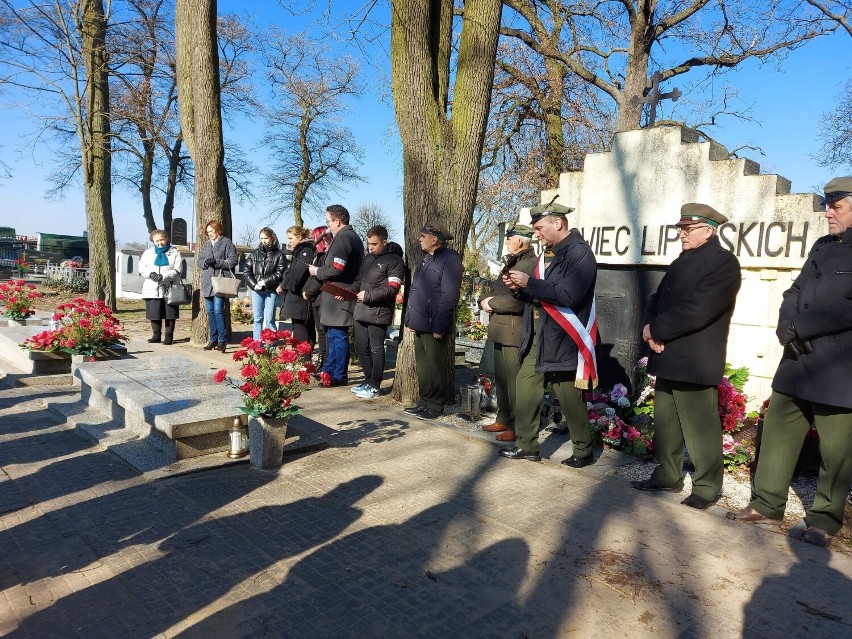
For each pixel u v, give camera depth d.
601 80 14.35
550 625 2.59
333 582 2.87
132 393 5.01
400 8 6.04
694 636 2.54
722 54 13.73
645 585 2.94
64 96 14.08
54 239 31.55
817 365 3.40
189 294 9.88
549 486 4.26
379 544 3.27
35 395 6.30
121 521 3.45
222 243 9.29
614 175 6.11
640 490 4.24
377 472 4.39
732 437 4.89
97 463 4.36
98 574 2.88
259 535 3.33
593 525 3.61
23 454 4.51
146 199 26.41
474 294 12.76
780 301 5.16
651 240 5.84
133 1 16.06
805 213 4.95
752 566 3.17
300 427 5.35
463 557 3.16
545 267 4.59
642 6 11.66
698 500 3.95
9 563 2.96
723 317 3.86
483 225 22.06
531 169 15.15
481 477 4.38
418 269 5.92
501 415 5.48
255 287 8.73
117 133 21.44
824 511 3.47
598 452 5.11
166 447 4.46
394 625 2.55
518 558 3.17
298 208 29.08
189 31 9.89
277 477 4.22
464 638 2.48
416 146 6.26
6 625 2.46
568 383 4.55
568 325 4.37
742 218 5.29
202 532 3.34
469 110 6.23
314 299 7.89
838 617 2.72
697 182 5.54
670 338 3.89
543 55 14.49
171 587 2.78
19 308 9.30
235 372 7.52
